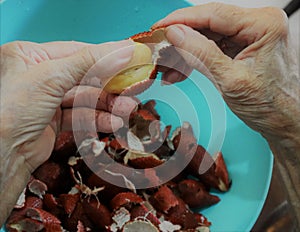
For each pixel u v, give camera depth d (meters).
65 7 0.69
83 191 0.65
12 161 0.56
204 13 0.61
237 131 0.68
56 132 0.65
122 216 0.64
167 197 0.65
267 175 0.66
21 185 0.58
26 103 0.55
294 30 0.76
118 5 0.70
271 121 0.62
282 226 0.71
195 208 0.67
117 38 0.72
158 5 0.70
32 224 0.64
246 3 0.75
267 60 0.59
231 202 0.66
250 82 0.59
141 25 0.71
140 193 0.66
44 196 0.66
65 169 0.67
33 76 0.55
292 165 0.65
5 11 0.67
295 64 0.61
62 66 0.55
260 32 0.59
